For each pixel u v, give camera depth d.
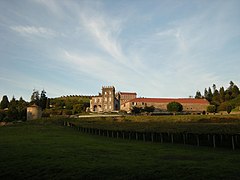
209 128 39.69
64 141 40.88
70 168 20.38
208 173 17.44
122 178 17.59
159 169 19.06
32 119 105.06
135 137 51.00
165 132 43.31
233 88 164.12
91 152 28.64
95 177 18.19
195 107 131.88
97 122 75.06
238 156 25.31
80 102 179.38
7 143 37.62
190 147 35.16
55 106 170.25
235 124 42.75
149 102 131.12
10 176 19.75
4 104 164.00
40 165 21.70
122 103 147.50
